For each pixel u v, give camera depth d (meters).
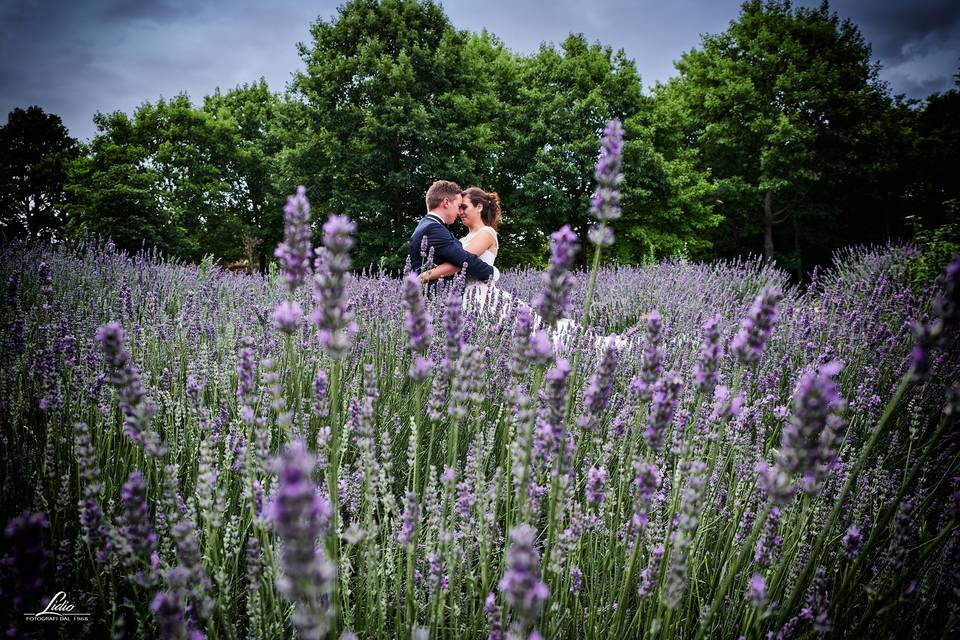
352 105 21.30
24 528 0.79
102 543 1.37
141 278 4.23
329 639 1.16
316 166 22.22
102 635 1.53
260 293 4.36
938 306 0.99
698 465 1.23
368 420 1.39
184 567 1.05
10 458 1.89
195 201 29.70
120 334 1.08
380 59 21.44
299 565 0.62
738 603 1.66
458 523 1.64
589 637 1.51
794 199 29.28
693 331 3.53
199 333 3.00
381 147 21.39
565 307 1.19
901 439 2.55
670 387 1.24
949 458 2.24
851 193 30.02
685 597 1.62
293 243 1.05
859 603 1.67
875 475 1.93
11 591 1.33
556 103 23.31
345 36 22.34
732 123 28.31
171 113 29.31
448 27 23.02
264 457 1.32
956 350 2.52
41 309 3.05
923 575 1.60
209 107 33.91
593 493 1.38
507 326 2.96
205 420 1.76
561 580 1.58
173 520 1.35
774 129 26.20
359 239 21.27
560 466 1.24
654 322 1.28
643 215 25.22
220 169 30.77
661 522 1.71
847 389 2.98
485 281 4.97
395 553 1.70
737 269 8.62
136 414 1.12
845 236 32.06
